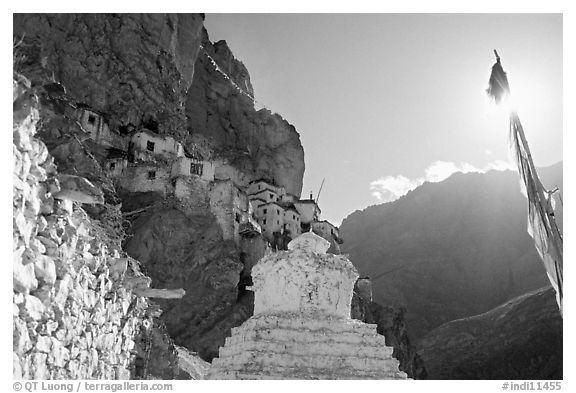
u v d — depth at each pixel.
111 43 79.19
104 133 70.44
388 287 125.50
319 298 20.73
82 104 70.31
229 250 65.12
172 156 74.62
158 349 28.41
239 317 59.53
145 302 25.98
